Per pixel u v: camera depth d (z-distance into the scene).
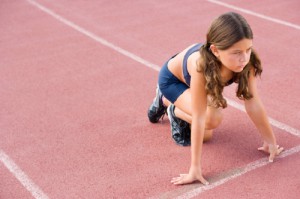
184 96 3.45
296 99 4.27
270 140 3.39
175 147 3.63
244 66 2.94
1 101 4.49
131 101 4.40
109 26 6.40
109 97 4.49
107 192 3.16
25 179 3.34
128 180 3.27
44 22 6.65
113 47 5.71
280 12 6.68
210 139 3.68
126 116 4.13
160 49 5.62
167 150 3.60
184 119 3.54
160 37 5.97
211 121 3.33
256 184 3.15
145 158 3.51
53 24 6.55
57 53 5.59
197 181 3.21
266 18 6.46
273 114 4.02
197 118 3.07
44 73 5.07
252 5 7.03
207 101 3.16
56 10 7.13
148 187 3.19
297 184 3.13
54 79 4.92
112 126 3.97
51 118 4.14
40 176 3.37
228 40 2.77
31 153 3.64
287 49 5.43
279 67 4.96
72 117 4.14
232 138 3.69
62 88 4.71
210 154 3.50
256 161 3.40
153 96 4.48
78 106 4.34
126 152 3.60
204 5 7.10
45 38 6.07
